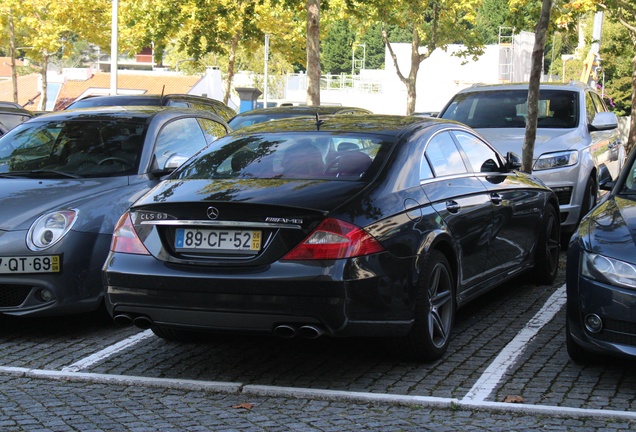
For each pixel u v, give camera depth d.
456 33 35.38
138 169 6.18
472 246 5.13
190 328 4.11
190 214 4.11
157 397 4.08
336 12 27.81
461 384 4.20
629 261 4.02
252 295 3.91
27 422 3.66
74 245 5.33
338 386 4.23
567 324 4.40
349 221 3.98
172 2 27.39
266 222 3.96
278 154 4.79
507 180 5.99
